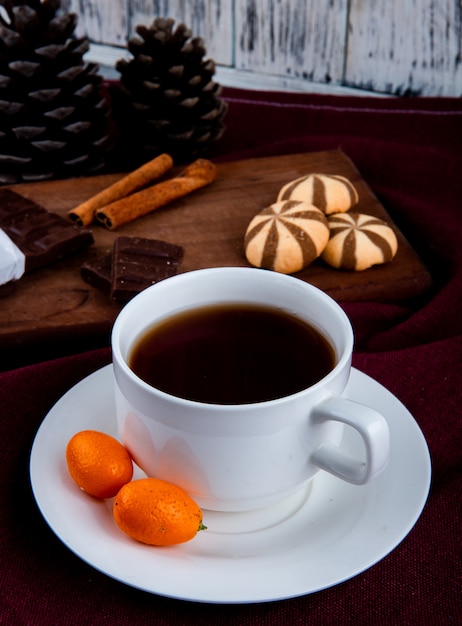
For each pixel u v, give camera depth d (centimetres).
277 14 98
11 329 54
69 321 54
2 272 56
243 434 37
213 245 63
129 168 78
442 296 56
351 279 59
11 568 40
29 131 71
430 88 96
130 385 38
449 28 90
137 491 37
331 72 100
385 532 38
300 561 37
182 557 37
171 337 43
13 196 64
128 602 38
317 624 38
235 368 42
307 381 41
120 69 77
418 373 49
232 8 100
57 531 37
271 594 35
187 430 37
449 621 38
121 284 55
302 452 38
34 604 38
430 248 64
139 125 77
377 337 55
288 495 40
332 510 40
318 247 59
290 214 60
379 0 91
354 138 77
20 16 69
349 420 36
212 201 69
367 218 62
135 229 65
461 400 48
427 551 40
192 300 45
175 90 75
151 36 75
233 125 86
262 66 104
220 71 107
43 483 39
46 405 47
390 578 39
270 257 59
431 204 72
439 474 45
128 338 42
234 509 39
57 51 70
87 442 39
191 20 103
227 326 44
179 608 38
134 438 40
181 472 39
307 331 43
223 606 38
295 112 87
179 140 77
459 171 73
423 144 81
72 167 74
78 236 60
